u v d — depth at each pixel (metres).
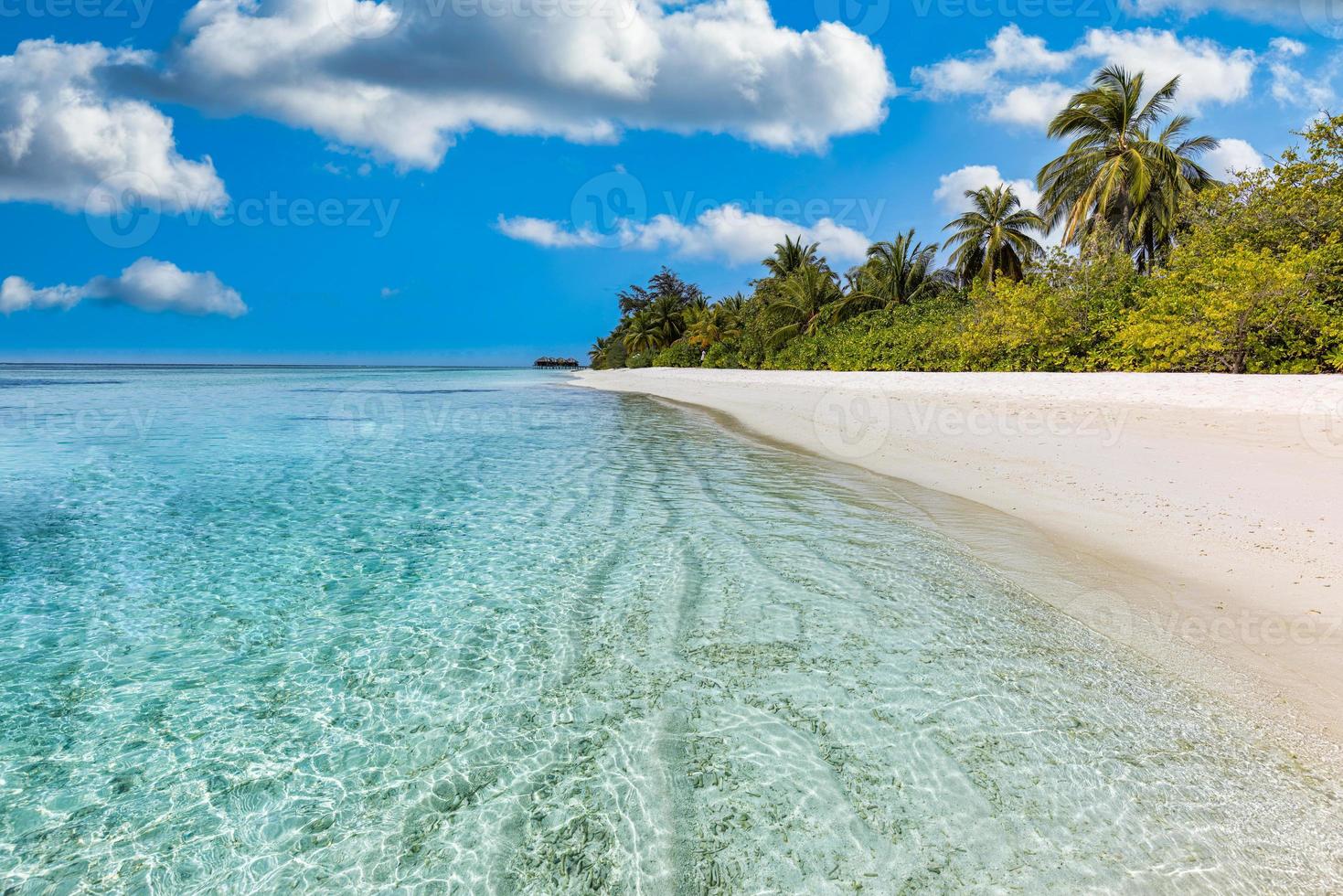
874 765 2.70
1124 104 23.28
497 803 2.58
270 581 5.00
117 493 8.05
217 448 11.98
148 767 2.85
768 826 2.41
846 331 28.95
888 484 7.84
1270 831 2.28
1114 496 6.31
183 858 2.34
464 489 8.15
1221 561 4.55
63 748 2.97
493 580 4.95
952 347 20.31
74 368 104.88
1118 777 2.57
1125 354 15.24
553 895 2.14
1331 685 3.09
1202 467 6.89
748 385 27.08
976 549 5.29
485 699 3.31
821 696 3.21
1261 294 12.13
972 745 2.80
